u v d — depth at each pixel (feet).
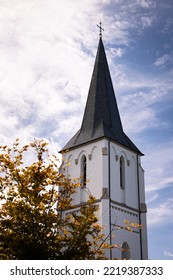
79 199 140.67
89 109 159.74
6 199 68.08
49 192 70.08
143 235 143.43
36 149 73.56
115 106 163.32
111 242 128.36
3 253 63.57
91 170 142.51
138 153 157.89
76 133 159.63
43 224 66.18
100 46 175.94
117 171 144.36
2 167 70.23
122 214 138.92
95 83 165.68
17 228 65.05
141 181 153.48
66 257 65.92
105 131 146.82
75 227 69.77
